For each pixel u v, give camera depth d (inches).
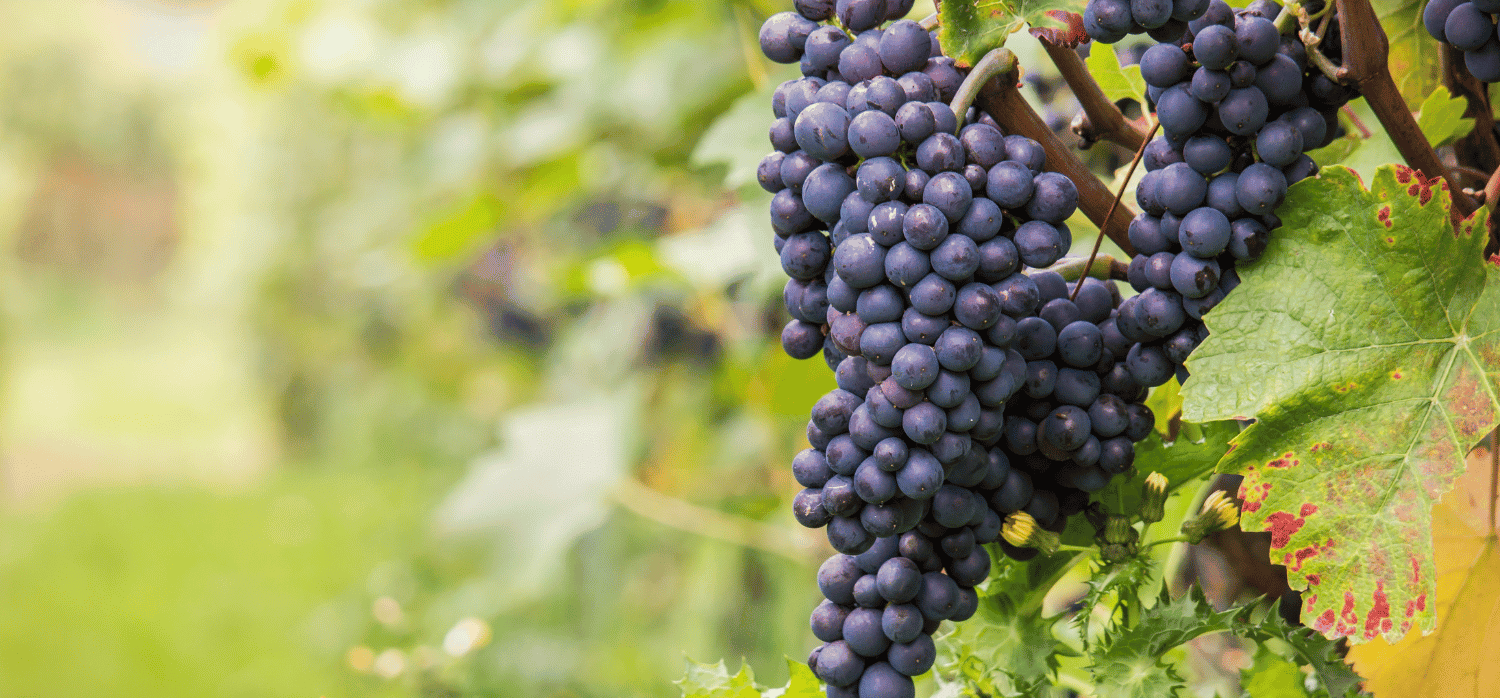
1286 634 54.8
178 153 774.5
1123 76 57.9
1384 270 52.9
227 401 614.2
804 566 111.6
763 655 113.6
